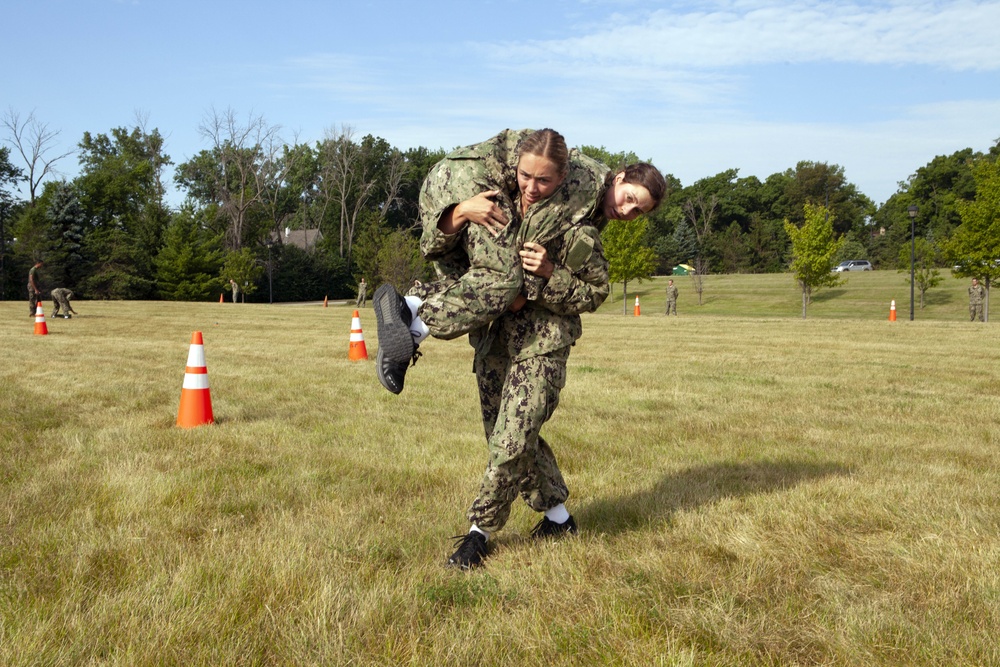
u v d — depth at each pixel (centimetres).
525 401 320
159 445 553
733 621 272
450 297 302
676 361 1191
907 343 1556
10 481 448
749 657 247
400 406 736
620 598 289
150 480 447
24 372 952
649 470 502
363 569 316
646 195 318
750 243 8869
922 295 4091
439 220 310
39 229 5281
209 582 301
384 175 8656
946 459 539
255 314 2778
